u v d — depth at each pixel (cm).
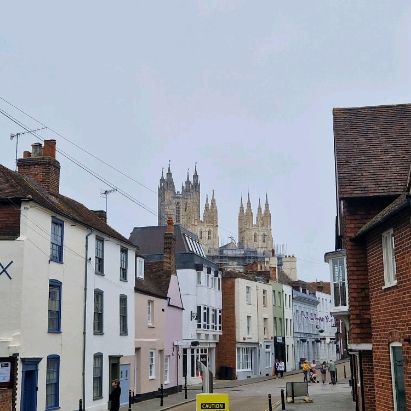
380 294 1611
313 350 7756
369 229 1596
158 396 3616
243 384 4741
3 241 2189
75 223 2614
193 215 16550
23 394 2136
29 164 2952
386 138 1958
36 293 2256
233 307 5528
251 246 16800
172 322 4038
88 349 2673
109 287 2975
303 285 7619
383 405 1600
